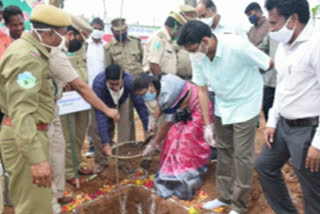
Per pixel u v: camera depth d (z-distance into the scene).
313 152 1.88
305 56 1.88
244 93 2.62
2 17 3.38
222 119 2.79
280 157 2.33
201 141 3.52
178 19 4.00
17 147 2.17
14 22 3.46
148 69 4.27
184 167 3.40
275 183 2.43
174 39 4.19
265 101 4.35
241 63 2.54
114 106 3.76
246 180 2.77
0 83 2.13
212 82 2.75
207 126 3.07
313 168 1.92
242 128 2.67
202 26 2.48
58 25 2.18
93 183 3.73
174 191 3.37
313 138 1.91
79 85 2.58
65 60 2.48
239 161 2.74
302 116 2.03
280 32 1.95
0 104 2.18
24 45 2.06
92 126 3.80
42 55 2.17
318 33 1.88
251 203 3.15
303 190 2.16
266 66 2.55
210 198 3.33
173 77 3.41
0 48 3.48
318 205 2.11
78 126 3.70
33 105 2.02
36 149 2.00
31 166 2.02
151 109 4.26
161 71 4.09
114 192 3.53
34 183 2.06
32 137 1.98
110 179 3.82
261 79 2.75
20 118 1.95
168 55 4.07
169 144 3.55
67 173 3.64
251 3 4.60
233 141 2.83
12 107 1.97
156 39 4.00
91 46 4.61
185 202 3.24
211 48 2.55
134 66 4.67
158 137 3.44
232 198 2.90
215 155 4.15
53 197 2.64
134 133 4.34
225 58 2.53
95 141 3.85
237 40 2.52
